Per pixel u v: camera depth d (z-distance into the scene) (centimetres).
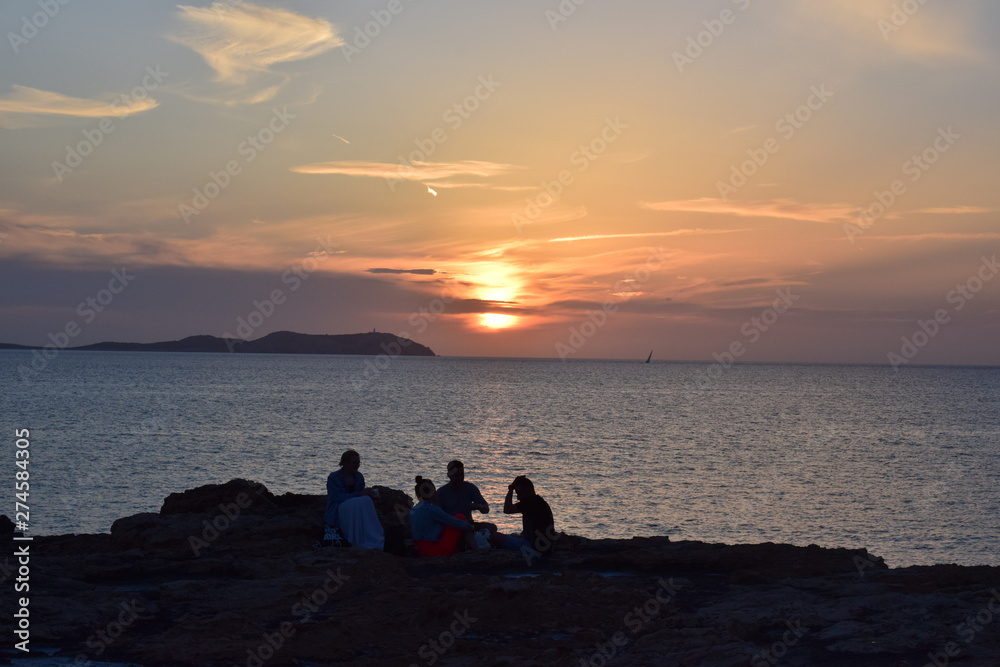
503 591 806
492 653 663
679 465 5981
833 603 810
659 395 16350
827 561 1066
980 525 4044
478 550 1188
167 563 1024
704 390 19088
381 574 941
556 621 755
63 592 841
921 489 5084
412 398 13662
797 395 17338
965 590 880
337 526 1237
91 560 1041
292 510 1469
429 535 1215
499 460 6003
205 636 693
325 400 12512
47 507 3797
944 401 15250
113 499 4038
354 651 674
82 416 8675
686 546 1217
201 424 8056
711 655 629
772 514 4241
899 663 622
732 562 1075
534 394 15775
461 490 1277
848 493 4897
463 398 13975
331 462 5606
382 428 8175
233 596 836
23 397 11625
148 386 15550
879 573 986
